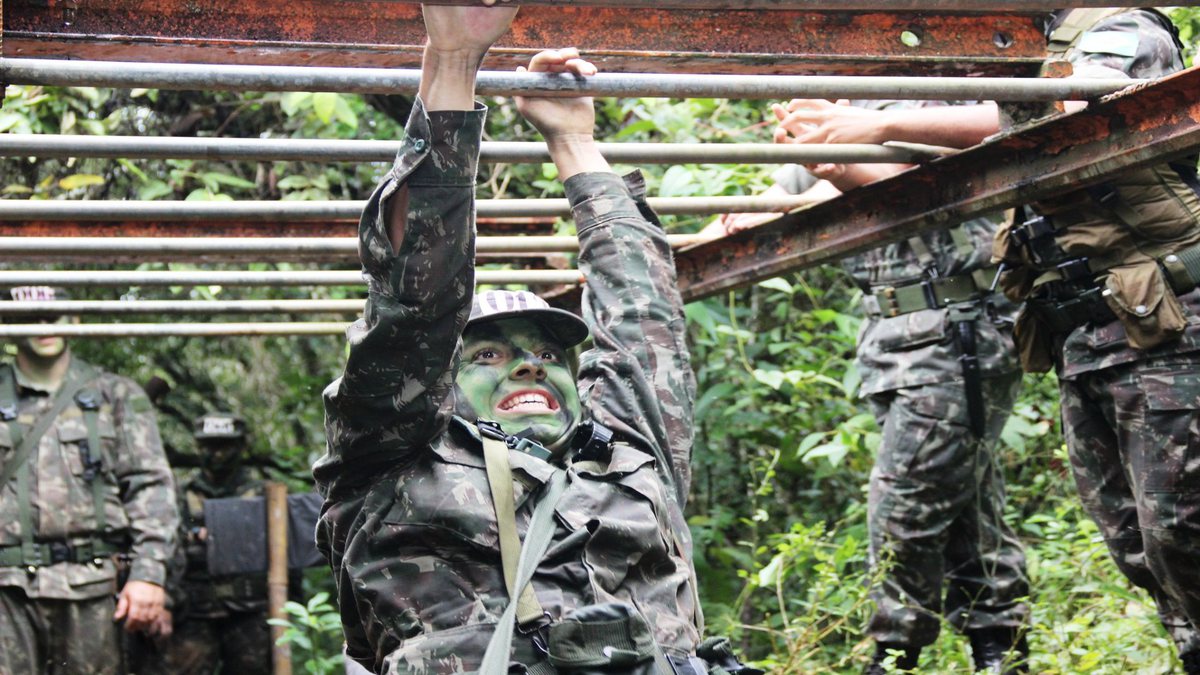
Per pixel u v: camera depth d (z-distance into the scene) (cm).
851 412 648
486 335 267
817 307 684
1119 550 363
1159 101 268
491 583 235
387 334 225
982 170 304
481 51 221
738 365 689
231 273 376
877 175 335
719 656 243
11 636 578
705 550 702
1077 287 342
